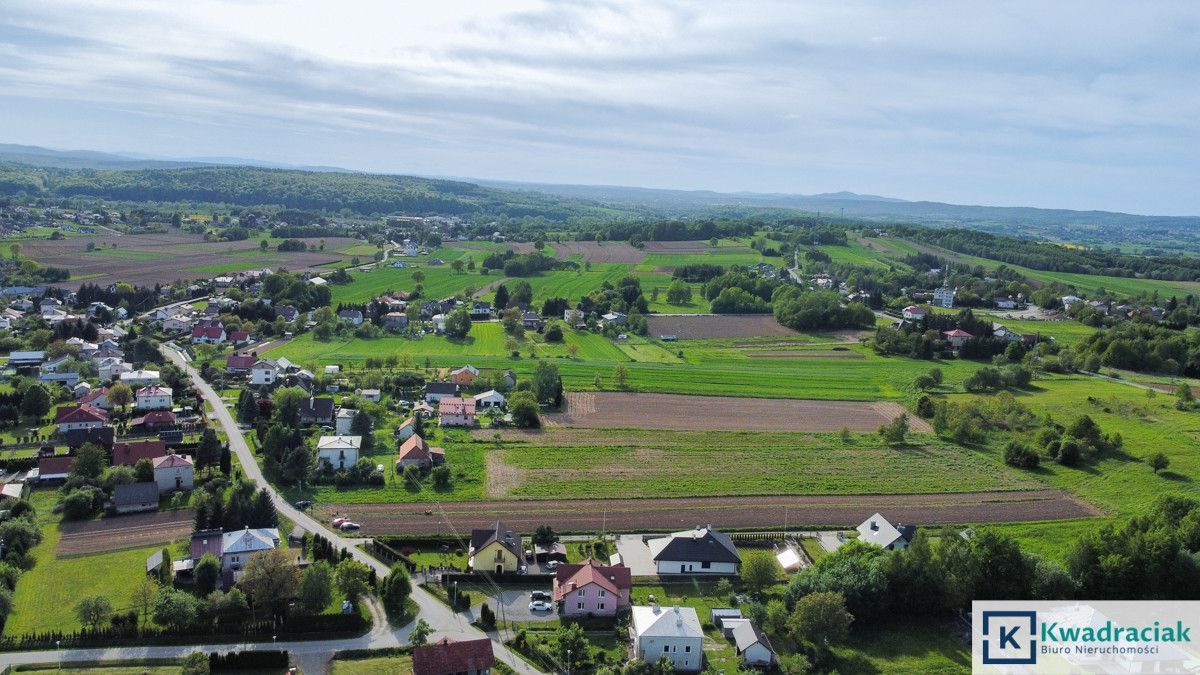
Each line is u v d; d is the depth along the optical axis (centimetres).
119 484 12169
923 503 13525
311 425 16162
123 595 9531
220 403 17575
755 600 10150
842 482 14312
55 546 10788
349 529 11600
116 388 16775
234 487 12156
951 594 9825
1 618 8812
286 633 9019
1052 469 15375
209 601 9175
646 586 10500
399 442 15362
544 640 9106
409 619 9419
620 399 19325
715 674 8356
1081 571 10419
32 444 14550
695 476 14338
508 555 10525
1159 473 15162
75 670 8219
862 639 9456
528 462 14675
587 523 12219
